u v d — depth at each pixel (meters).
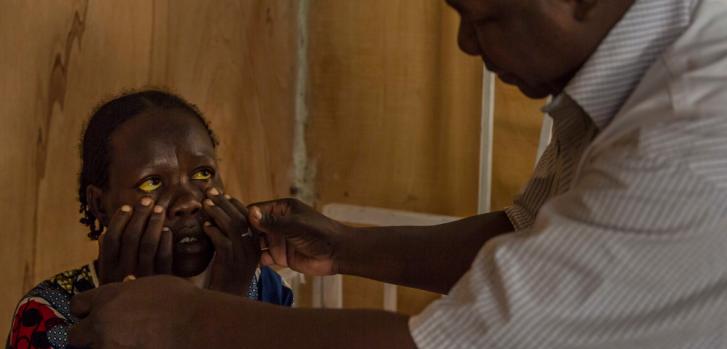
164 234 0.95
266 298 1.17
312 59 1.86
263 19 1.72
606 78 0.69
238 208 1.03
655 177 0.60
